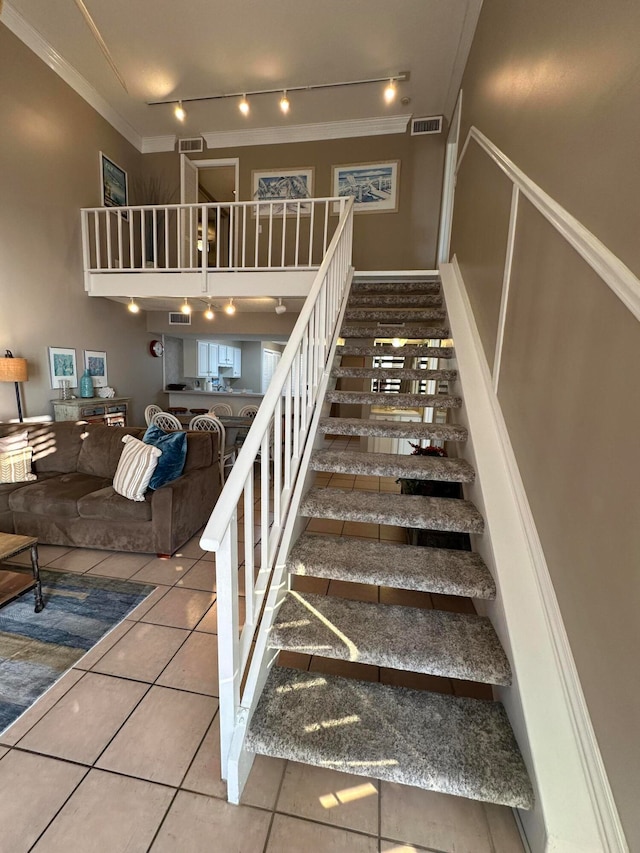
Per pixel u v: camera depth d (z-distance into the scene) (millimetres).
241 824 1153
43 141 4129
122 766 1309
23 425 3447
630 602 893
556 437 1310
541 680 1191
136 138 5629
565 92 1336
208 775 1287
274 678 1423
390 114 5043
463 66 3912
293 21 3594
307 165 5484
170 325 6391
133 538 2723
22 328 4023
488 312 2289
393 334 3033
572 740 1085
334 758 1156
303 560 1612
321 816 1182
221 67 4219
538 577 1376
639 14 921
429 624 1463
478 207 2689
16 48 3746
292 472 1776
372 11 3463
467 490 2057
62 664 1742
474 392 2229
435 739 1207
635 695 869
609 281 987
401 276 4102
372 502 1873
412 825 1165
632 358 917
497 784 1082
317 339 2176
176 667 1735
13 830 1125
